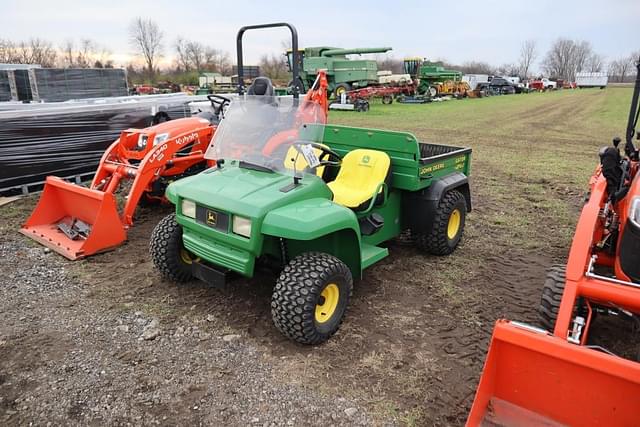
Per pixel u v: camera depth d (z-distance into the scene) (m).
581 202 6.98
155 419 2.67
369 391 2.91
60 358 3.19
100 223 4.83
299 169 3.58
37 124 6.98
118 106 7.97
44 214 5.38
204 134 5.86
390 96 27.22
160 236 4.04
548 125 17.41
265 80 4.66
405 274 4.53
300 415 2.71
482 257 4.95
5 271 4.44
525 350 2.27
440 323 3.68
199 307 3.86
